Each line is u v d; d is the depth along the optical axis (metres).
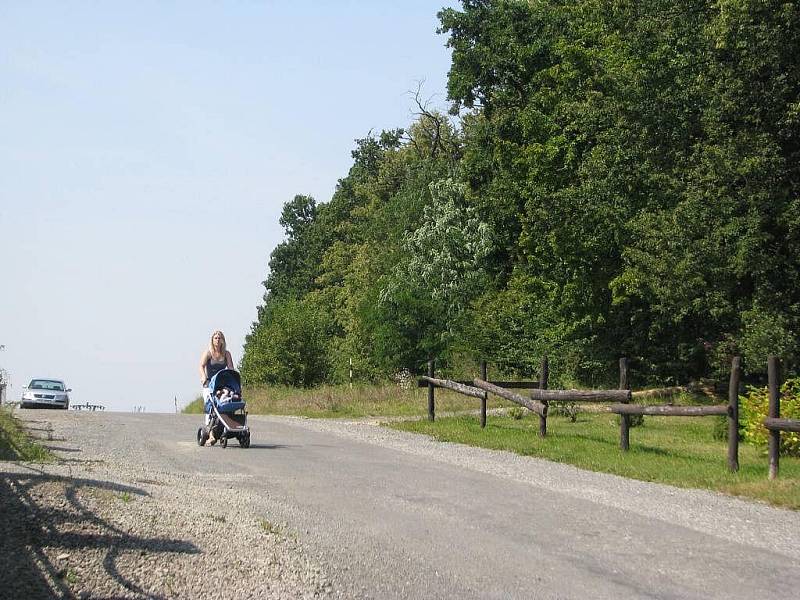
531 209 44.09
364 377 59.44
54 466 11.98
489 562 8.71
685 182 34.50
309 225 106.44
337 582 7.78
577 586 7.94
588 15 42.09
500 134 49.94
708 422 26.16
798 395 18.31
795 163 31.86
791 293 31.58
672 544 9.71
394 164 79.50
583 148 42.75
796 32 30.44
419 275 56.25
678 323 37.34
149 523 8.72
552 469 15.74
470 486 13.41
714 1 34.50
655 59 35.31
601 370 42.38
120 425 24.17
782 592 7.94
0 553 7.03
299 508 11.12
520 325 47.78
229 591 7.12
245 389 46.84
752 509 12.08
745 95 31.31
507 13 49.62
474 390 23.61
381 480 13.80
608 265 40.75
